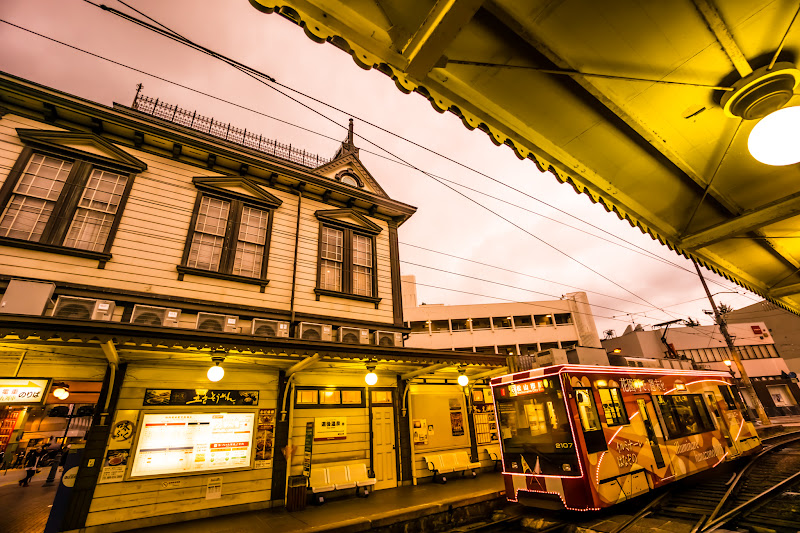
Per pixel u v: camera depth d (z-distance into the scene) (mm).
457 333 35094
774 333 43500
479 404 13078
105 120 8805
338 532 6766
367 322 11289
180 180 9734
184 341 6375
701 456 10008
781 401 35750
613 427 8148
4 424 12773
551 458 7742
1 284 7051
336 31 2238
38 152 8312
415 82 2662
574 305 37188
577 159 3738
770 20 2541
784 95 2832
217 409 8445
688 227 4859
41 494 10016
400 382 11438
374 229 12680
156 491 7375
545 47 2689
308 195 11734
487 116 3111
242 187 10609
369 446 10242
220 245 9875
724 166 3846
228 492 8031
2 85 7879
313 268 10977
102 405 7312
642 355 38500
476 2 1968
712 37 2662
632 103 3166
